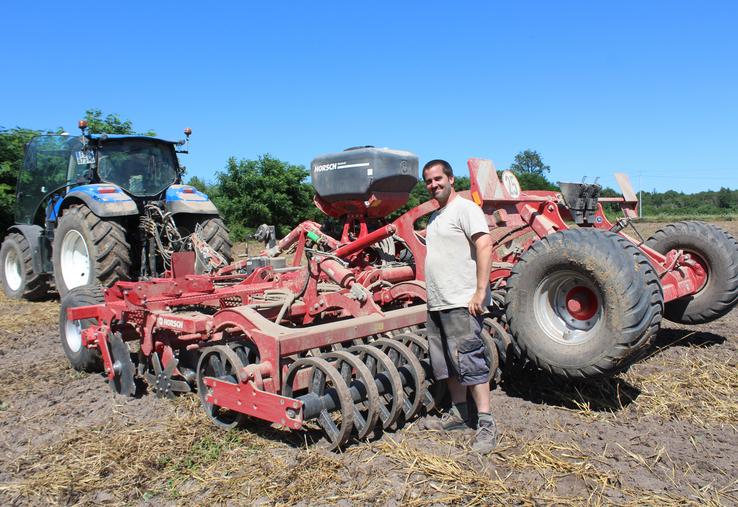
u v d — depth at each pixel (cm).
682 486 306
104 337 480
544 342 412
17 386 502
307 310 466
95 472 338
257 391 350
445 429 372
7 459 363
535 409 413
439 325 369
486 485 304
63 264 806
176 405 431
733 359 521
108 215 729
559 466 325
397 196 634
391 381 364
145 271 786
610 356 383
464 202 354
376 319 409
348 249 530
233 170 2181
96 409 440
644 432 374
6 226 1349
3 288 979
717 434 372
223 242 840
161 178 852
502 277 526
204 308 554
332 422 347
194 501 304
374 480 312
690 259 569
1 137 1360
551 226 485
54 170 881
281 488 308
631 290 377
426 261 368
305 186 2247
